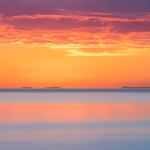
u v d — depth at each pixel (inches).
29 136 1956.2
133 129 2202.3
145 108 3811.5
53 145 1717.5
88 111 3457.2
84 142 1793.8
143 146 1702.8
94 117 2888.8
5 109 3747.5
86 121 2615.7
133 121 2596.0
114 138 1903.3
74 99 6545.3
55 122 2564.0
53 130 2174.0
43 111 3474.4
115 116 2955.2
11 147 1670.8
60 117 2901.1
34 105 4456.2
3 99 6668.3
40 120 2689.5
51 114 3161.9
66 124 2449.6
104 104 4648.1
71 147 1674.5
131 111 3422.7
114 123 2490.2
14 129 2218.3
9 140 1841.8
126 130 2164.1
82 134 2026.3
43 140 1843.0
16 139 1868.8
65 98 7165.4
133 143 1769.2
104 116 2965.1
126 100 5920.3
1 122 2564.0
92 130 2169.0
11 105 4478.3
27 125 2399.1
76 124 2447.1
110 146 1701.5
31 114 3166.8
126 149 1644.9
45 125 2400.3
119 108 3828.7
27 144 1737.2
